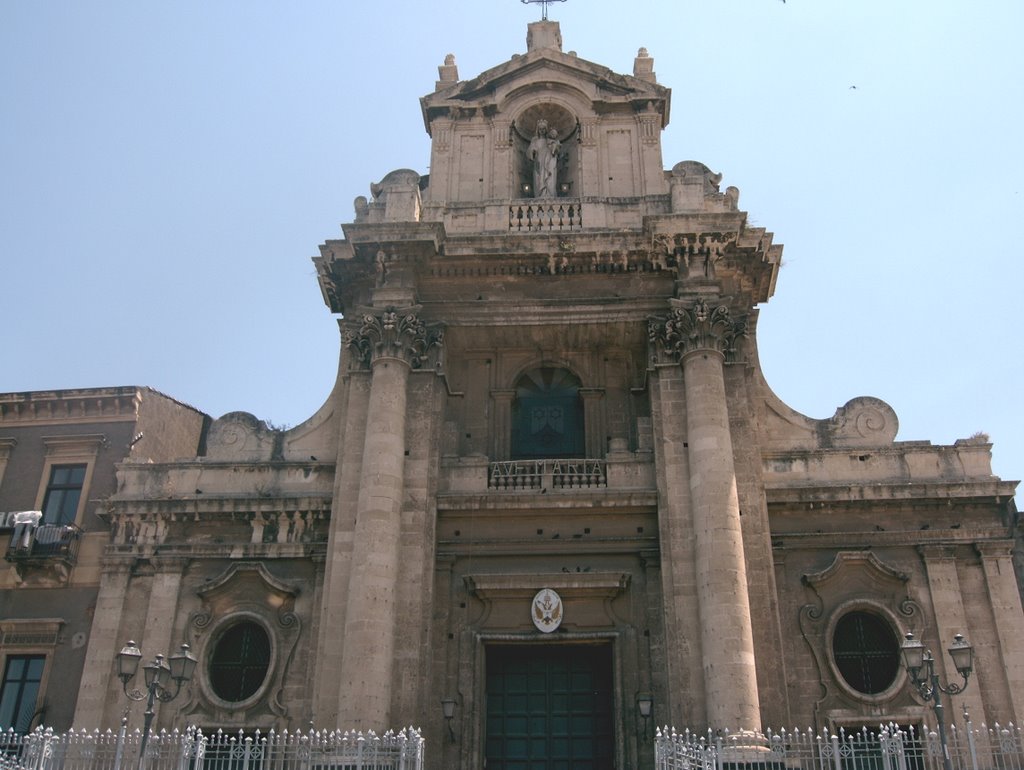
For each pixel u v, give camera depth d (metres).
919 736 22.95
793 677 23.84
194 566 26.16
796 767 19.80
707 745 20.69
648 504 24.75
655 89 30.78
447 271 27.17
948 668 23.77
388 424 24.80
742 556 22.98
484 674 24.03
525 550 24.75
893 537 25.22
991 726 23.19
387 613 22.95
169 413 31.95
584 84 31.02
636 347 27.56
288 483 26.89
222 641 25.36
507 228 28.14
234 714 24.19
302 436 27.81
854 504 25.56
